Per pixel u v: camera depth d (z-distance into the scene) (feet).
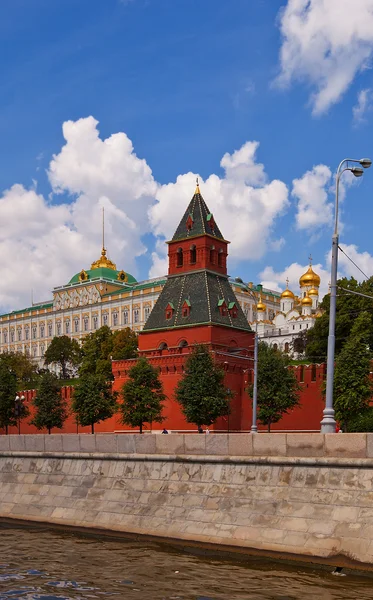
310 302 506.07
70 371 547.49
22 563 80.69
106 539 96.27
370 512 75.87
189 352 247.29
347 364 193.26
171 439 99.09
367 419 185.26
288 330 502.38
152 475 99.55
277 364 222.48
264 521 83.51
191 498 92.89
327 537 77.00
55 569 77.46
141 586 69.56
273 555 79.56
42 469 115.44
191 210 274.16
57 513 106.83
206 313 251.60
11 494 116.47
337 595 65.10
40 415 282.97
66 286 641.81
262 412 220.02
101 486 104.99
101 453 107.34
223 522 86.99
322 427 93.71
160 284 560.20
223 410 226.79
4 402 299.58
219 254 272.31
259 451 89.25
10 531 104.01
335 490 80.18
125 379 265.75
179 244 272.72
